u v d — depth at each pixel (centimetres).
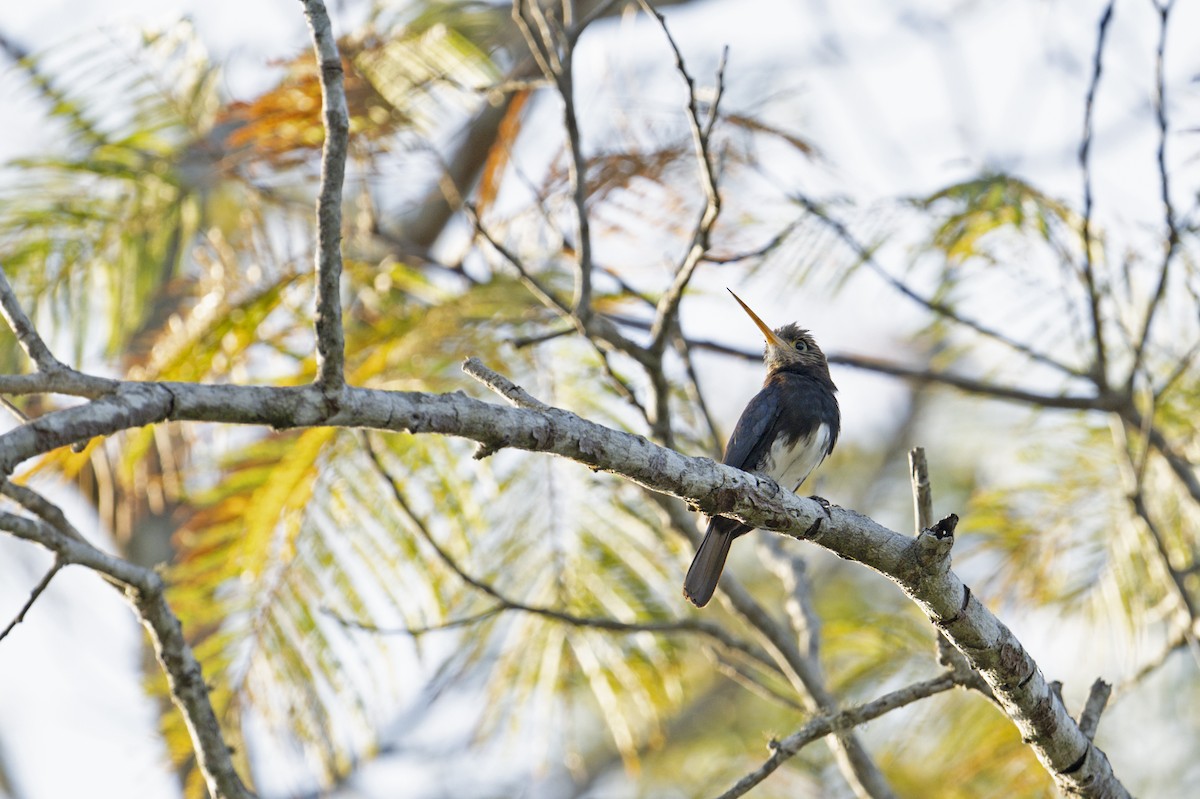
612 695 1130
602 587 1120
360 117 1088
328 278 598
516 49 1266
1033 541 1266
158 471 1212
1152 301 1088
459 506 1088
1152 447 1230
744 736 1500
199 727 758
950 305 1222
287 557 1069
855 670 1250
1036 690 761
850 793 1326
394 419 627
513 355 1129
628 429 1122
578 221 941
